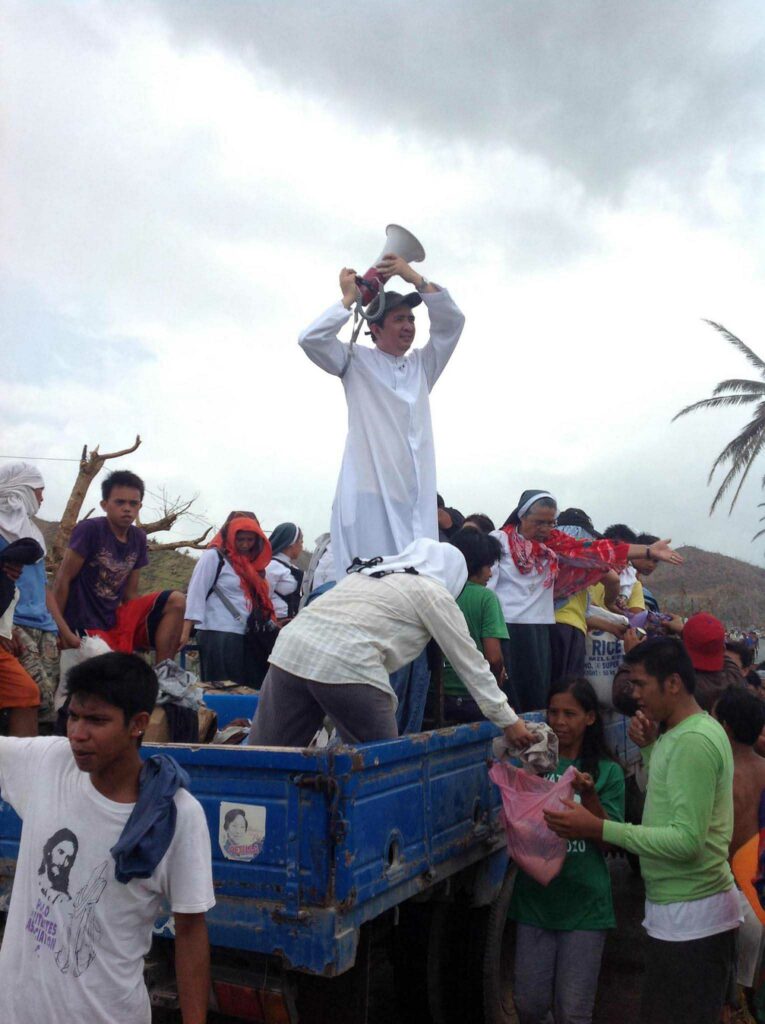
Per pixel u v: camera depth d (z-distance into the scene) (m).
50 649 4.75
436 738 3.46
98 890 2.28
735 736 4.02
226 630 6.11
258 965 2.95
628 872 7.52
